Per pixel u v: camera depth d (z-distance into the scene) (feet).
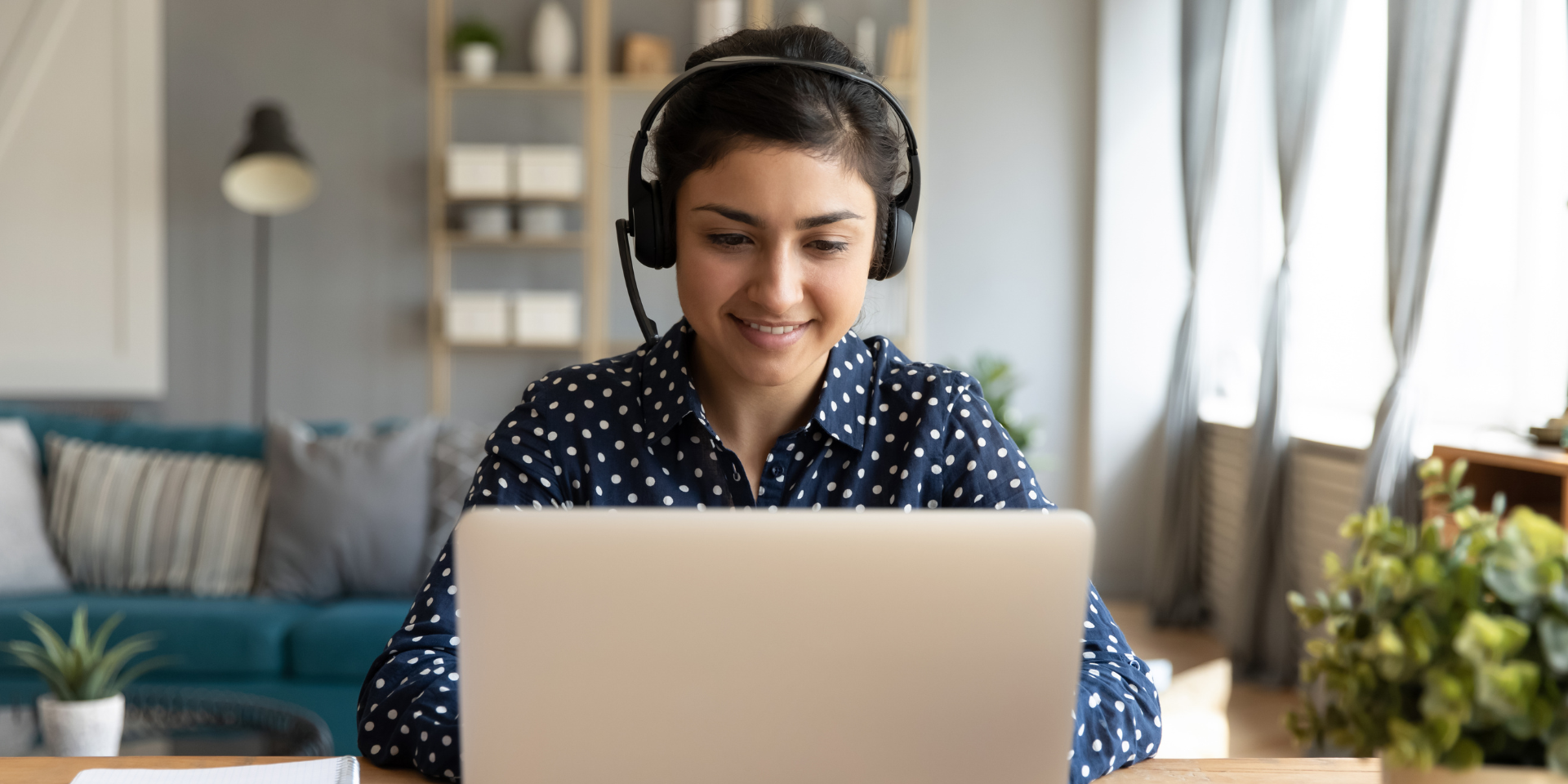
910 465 3.48
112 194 15.93
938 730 2.31
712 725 2.30
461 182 16.03
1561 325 9.45
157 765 2.95
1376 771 2.99
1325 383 13.37
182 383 16.71
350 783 2.80
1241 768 3.00
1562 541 2.01
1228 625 13.91
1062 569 2.28
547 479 3.42
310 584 10.69
